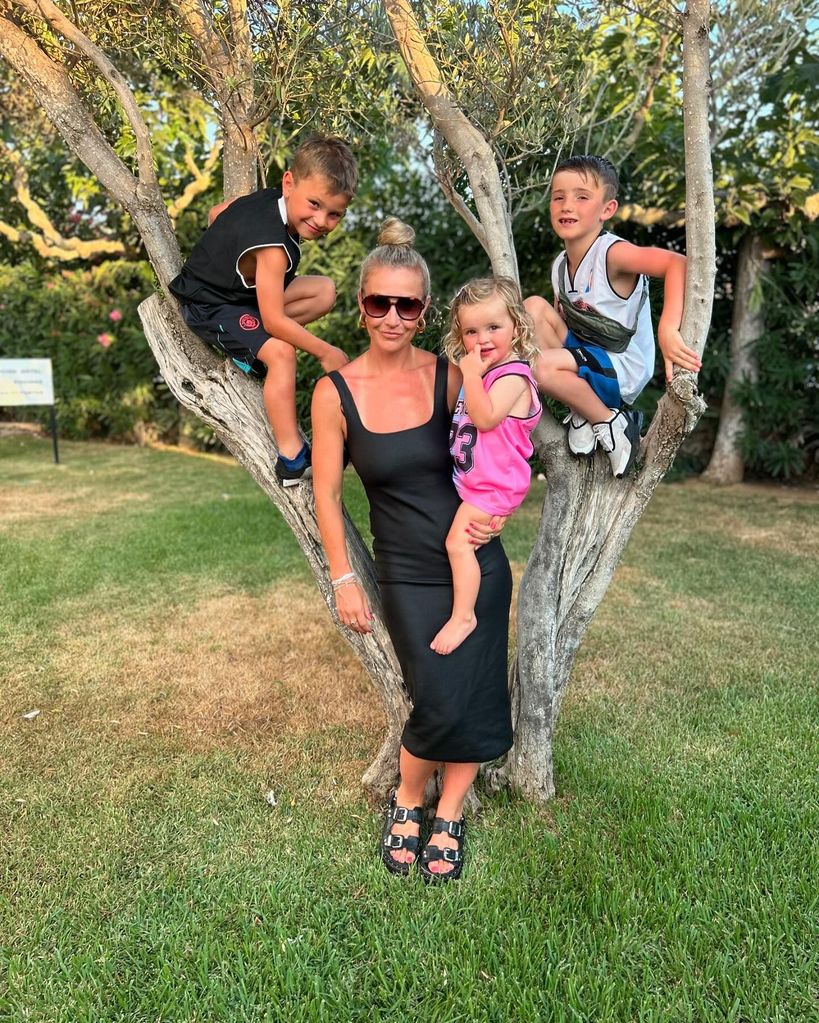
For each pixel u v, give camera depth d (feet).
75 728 10.49
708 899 7.13
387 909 7.09
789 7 15.58
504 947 6.65
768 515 22.21
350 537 8.18
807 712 10.79
